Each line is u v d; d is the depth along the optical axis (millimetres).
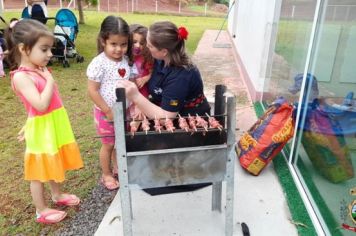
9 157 3516
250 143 3104
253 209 2666
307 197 2721
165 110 2031
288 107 3051
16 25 2217
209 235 2391
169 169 1938
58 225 2555
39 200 2508
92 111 4777
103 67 2525
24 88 2197
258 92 4984
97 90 2578
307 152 2941
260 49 4906
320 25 2822
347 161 2496
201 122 1933
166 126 1919
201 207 2674
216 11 30359
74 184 3055
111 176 3023
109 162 2934
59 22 7363
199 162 1951
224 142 1955
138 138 1865
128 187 1961
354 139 2508
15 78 2209
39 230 2506
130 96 1975
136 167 1909
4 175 3199
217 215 2580
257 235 2396
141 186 1967
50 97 2258
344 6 2727
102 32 2445
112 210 2648
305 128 3008
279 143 3004
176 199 2766
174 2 31641
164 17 20062
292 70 3557
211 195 2822
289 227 2480
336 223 2375
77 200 2771
